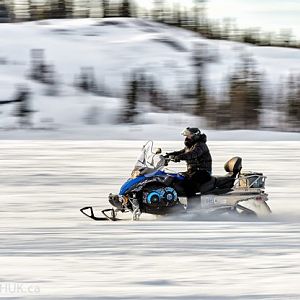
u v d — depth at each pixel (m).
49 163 51.81
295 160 55.66
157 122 192.25
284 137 140.50
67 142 86.75
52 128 180.25
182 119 194.75
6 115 196.25
